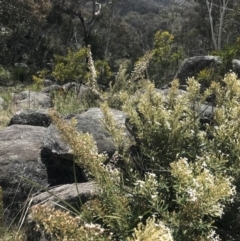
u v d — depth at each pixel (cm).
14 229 264
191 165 212
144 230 143
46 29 3519
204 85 638
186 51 3391
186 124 262
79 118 399
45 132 404
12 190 351
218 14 3091
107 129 264
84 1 3086
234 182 225
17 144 400
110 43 3669
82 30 3791
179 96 275
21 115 562
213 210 181
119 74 612
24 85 1930
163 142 255
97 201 203
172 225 189
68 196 281
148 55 587
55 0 2941
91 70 601
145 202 207
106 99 580
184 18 4016
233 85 283
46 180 362
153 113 256
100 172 210
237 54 841
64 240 159
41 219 160
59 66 1287
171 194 223
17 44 3041
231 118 271
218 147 247
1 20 2552
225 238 224
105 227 218
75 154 212
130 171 246
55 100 740
